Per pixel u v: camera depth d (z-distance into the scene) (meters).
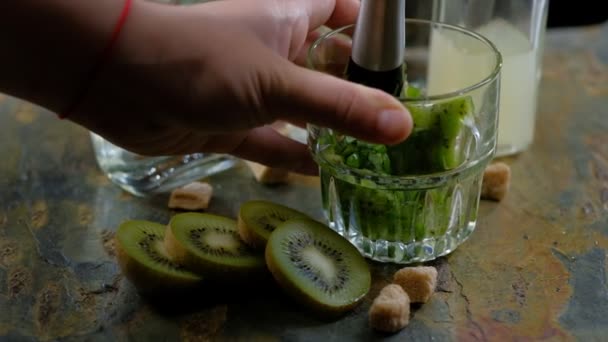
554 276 0.43
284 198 0.49
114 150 0.49
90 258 0.45
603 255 0.44
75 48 0.37
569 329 0.40
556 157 0.51
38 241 0.46
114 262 0.44
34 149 0.54
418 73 0.51
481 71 0.47
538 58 0.50
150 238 0.43
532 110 0.51
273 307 0.41
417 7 0.51
